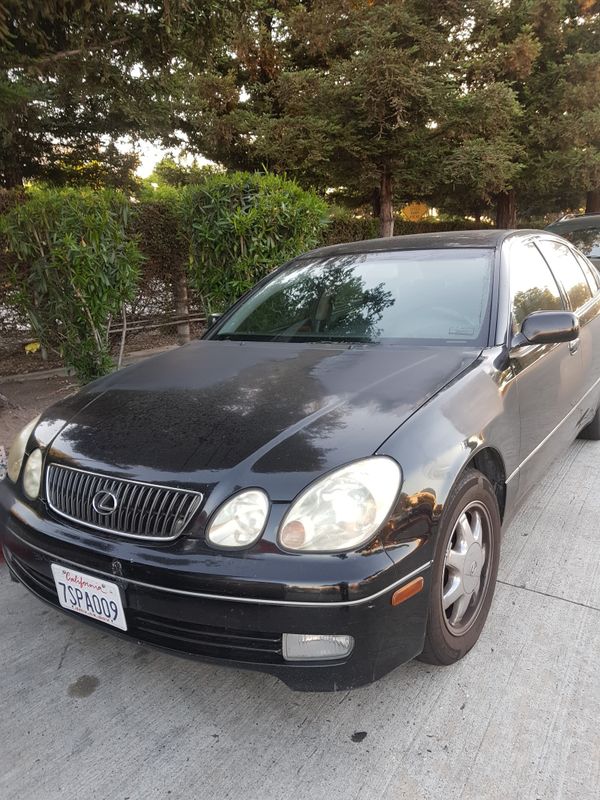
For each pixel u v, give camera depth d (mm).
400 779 1811
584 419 3988
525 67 10828
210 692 2203
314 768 1862
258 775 1846
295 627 1743
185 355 3004
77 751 1957
